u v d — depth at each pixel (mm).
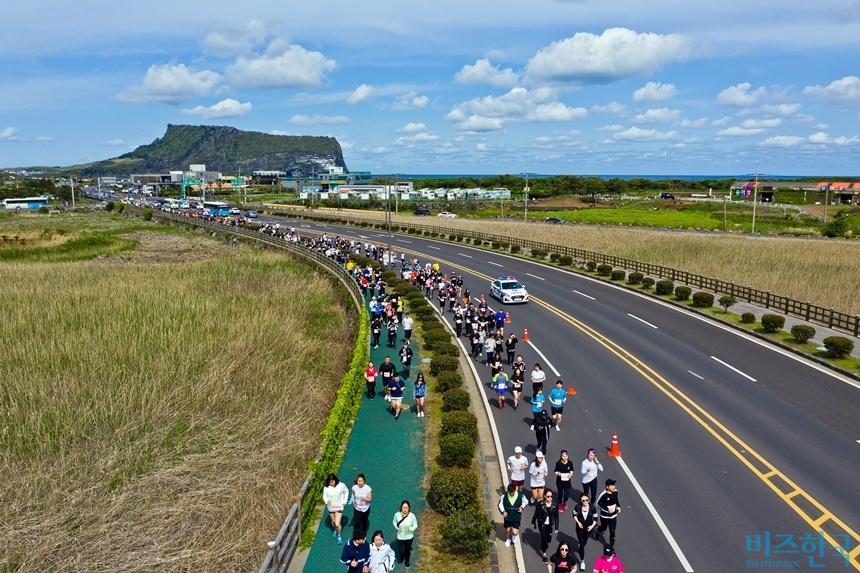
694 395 25375
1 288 44812
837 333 33469
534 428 22094
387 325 35688
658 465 19469
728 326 36875
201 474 18375
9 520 15711
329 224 110250
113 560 14539
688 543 15367
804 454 19859
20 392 23594
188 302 39156
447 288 43625
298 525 15438
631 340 34031
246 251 75312
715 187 195000
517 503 15438
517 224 100375
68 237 89250
